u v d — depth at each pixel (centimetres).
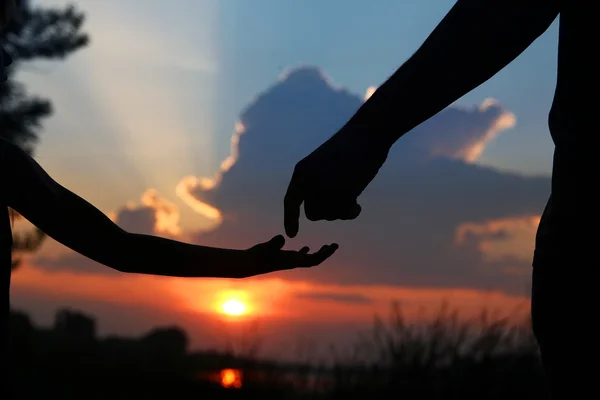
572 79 126
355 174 140
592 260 121
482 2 132
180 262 156
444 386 573
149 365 832
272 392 652
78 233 155
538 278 129
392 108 138
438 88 135
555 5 129
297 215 143
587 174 123
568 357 125
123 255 157
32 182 153
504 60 133
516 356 579
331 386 622
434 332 603
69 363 908
